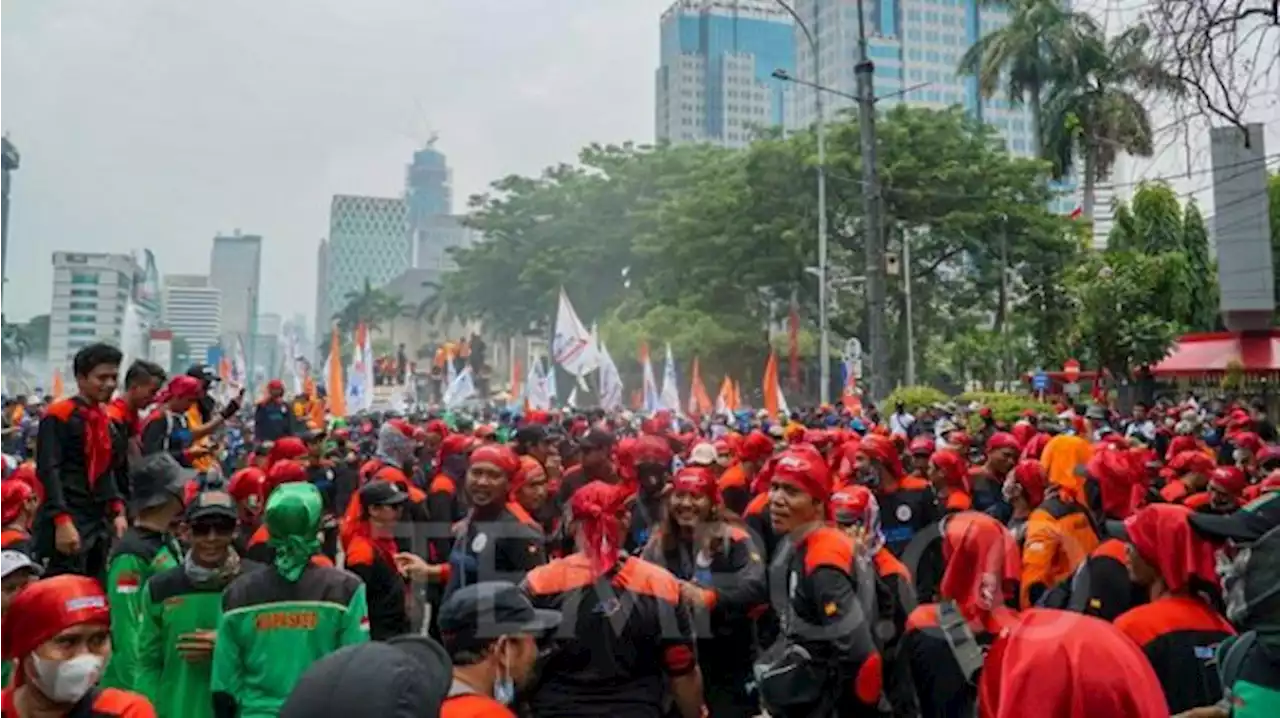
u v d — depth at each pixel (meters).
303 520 4.50
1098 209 43.81
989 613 4.27
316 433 11.18
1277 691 3.02
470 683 3.14
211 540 4.84
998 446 9.12
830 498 4.93
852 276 39.19
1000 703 2.79
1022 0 42.38
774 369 23.28
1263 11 10.79
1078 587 4.80
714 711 5.49
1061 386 31.31
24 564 4.62
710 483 5.58
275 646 4.40
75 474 6.59
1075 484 5.98
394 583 5.92
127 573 5.17
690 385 41.16
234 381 17.88
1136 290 28.06
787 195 40.34
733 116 140.88
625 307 49.09
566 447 10.76
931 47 114.44
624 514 4.52
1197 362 30.30
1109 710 2.61
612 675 4.18
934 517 7.98
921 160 38.62
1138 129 12.30
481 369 51.97
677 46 148.62
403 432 10.71
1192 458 8.35
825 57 114.88
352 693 2.08
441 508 8.39
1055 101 41.09
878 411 21.92
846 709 4.46
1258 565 3.07
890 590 5.25
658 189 55.72
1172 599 3.74
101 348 6.66
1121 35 11.59
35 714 3.01
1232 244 30.02
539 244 58.25
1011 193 38.78
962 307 42.19
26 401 22.81
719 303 42.16
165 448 8.84
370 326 99.00
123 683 5.01
